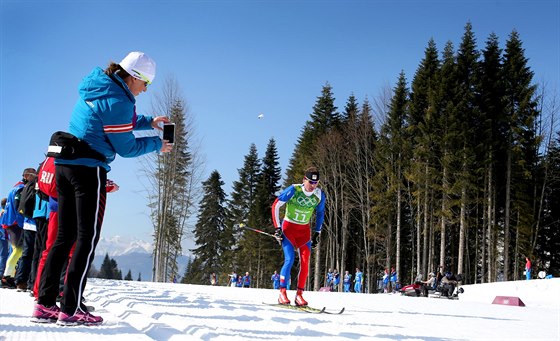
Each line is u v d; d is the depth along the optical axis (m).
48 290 3.30
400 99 37.75
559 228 42.62
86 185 3.30
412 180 34.00
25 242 6.43
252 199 54.56
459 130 34.00
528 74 35.62
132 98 3.48
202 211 57.44
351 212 41.78
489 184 34.94
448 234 40.12
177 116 30.34
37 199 5.45
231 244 53.09
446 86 34.72
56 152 3.28
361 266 45.28
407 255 45.38
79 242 3.25
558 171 39.19
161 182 29.78
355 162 37.97
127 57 3.52
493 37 37.16
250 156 55.53
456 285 19.53
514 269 38.22
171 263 33.53
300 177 42.16
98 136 3.36
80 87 3.39
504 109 34.97
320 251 42.47
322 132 43.44
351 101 45.94
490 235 35.09
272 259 47.22
